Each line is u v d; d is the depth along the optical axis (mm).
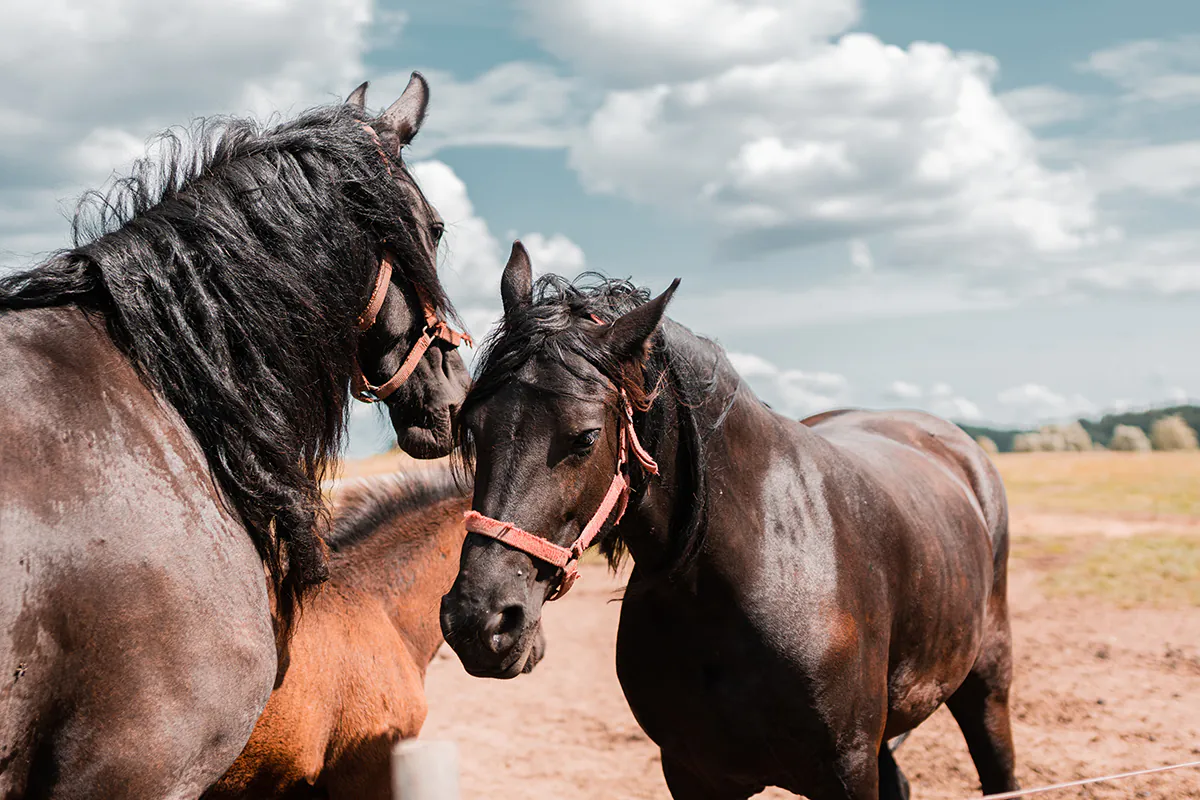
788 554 2809
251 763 2891
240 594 2039
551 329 2406
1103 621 8719
